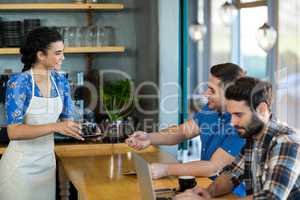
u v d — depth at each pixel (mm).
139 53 4641
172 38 4191
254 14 5754
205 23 7215
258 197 1822
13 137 3154
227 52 6758
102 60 4703
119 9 4531
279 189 1777
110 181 2834
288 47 4719
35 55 3299
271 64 4945
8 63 4539
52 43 3271
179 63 4230
